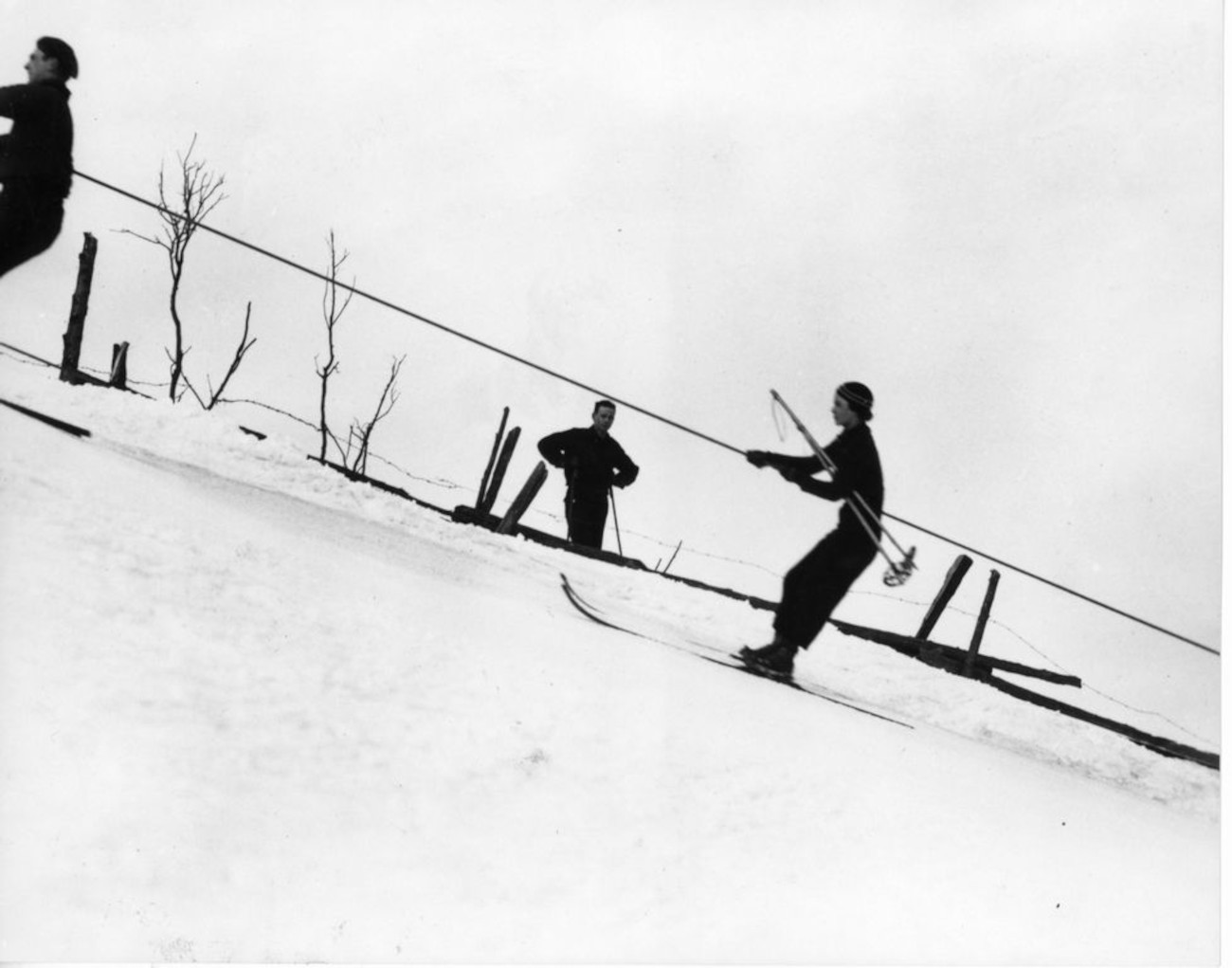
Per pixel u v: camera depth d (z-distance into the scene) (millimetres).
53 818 2965
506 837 3447
